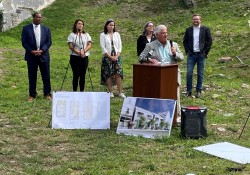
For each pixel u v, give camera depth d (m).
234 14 19.88
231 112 9.77
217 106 10.26
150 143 7.39
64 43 20.16
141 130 7.83
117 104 10.23
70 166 6.31
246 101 10.66
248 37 16.95
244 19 19.12
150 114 7.86
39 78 13.27
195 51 10.99
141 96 8.10
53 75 13.91
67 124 8.31
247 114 9.52
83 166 6.31
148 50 8.40
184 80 13.01
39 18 10.58
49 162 6.57
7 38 20.67
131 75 14.09
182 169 6.19
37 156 6.80
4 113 9.35
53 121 8.33
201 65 11.05
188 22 20.30
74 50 10.60
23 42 10.57
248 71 14.01
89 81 13.18
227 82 12.80
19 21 22.77
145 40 10.62
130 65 15.79
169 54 8.41
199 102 10.51
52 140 7.56
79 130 8.13
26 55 10.61
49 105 10.02
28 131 8.09
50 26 21.98
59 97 8.41
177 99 8.25
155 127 7.76
